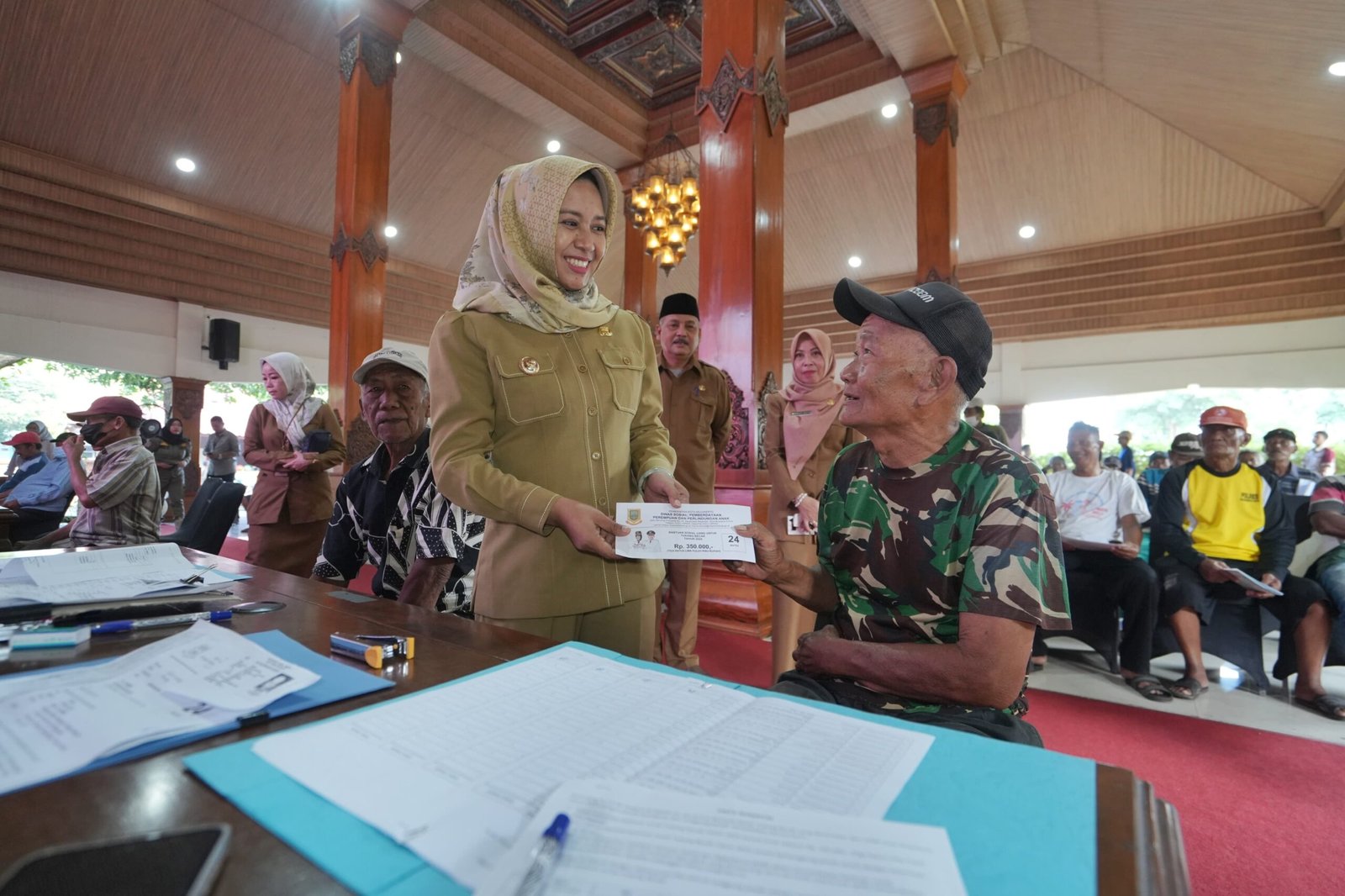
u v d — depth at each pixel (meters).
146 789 0.46
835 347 11.93
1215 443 2.88
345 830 0.41
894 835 0.40
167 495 8.16
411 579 1.48
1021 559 0.83
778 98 3.99
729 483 3.74
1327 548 2.86
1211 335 9.94
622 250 10.79
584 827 0.40
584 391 1.23
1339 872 1.50
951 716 0.88
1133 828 0.43
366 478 1.68
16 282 7.86
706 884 0.35
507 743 0.53
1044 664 3.13
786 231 11.07
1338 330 9.14
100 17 6.57
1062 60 7.40
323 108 8.02
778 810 0.42
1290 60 5.38
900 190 9.70
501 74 7.11
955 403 0.94
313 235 9.67
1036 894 0.36
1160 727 2.38
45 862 0.36
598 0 6.66
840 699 0.95
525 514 1.06
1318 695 2.59
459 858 0.38
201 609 0.96
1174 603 2.82
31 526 4.00
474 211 10.36
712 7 4.02
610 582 1.24
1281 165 7.92
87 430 2.76
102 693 0.60
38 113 7.14
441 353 1.19
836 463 1.12
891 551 0.97
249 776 0.47
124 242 8.34
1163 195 9.12
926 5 5.84
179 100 7.48
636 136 8.73
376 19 5.96
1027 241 10.38
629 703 0.62
